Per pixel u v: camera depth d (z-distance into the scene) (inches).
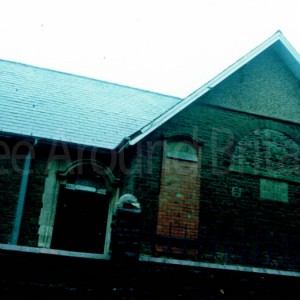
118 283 223.5
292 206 384.2
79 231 364.2
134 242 233.0
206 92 376.2
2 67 497.7
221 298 239.0
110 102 486.0
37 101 430.6
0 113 383.6
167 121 370.0
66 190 370.6
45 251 221.1
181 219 343.9
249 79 418.6
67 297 217.5
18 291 211.9
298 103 425.4
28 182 356.5
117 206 241.3
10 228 339.6
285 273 254.7
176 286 233.9
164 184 349.1
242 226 361.1
